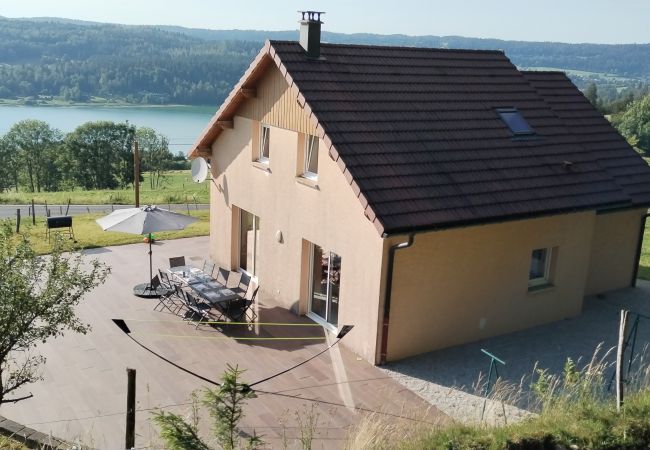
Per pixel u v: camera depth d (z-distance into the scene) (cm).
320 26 1408
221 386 664
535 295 1436
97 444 893
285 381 1138
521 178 1380
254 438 707
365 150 1245
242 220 1773
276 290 1559
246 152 1650
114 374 1144
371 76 1445
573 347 1334
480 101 1550
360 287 1246
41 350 1224
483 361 1253
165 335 1327
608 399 912
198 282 1480
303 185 1412
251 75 1506
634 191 1678
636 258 1758
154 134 8319
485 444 734
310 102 1286
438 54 1641
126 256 1903
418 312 1250
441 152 1337
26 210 3828
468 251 1291
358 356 1259
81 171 8275
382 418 971
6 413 997
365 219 1218
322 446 917
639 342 1369
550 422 788
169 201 4412
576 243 1480
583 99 1919
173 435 646
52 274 838
